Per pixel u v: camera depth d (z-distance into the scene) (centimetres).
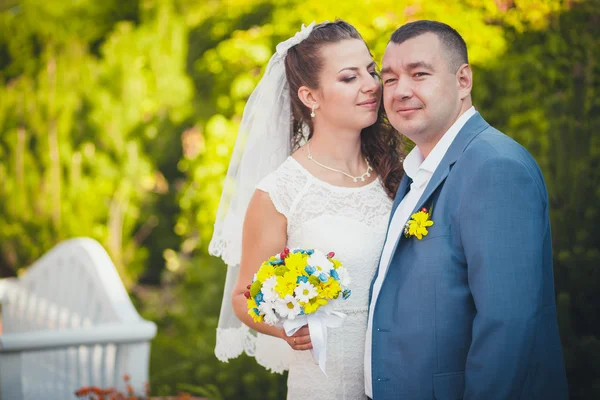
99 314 368
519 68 365
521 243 185
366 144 259
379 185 255
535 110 359
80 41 619
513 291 182
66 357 360
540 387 200
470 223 191
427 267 201
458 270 198
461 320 198
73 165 614
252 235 243
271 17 536
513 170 189
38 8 615
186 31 606
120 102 612
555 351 205
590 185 315
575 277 306
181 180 648
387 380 207
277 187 239
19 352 308
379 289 216
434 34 209
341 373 238
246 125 276
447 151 210
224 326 272
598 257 303
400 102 211
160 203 649
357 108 240
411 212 216
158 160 631
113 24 625
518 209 187
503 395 181
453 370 198
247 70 532
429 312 200
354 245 236
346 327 237
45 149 619
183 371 440
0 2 636
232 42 523
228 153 529
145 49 609
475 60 381
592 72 335
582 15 351
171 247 649
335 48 241
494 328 182
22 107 626
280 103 264
